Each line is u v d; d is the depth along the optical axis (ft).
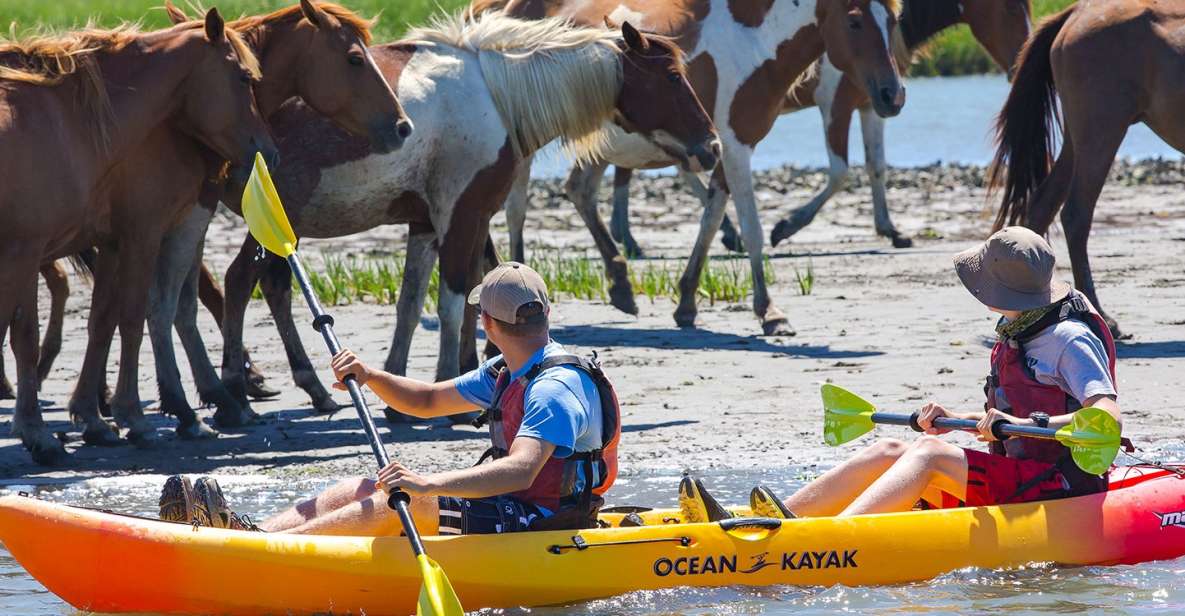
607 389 53.72
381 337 119.55
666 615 53.31
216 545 52.21
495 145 91.20
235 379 92.43
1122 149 265.34
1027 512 58.95
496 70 92.02
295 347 94.99
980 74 391.86
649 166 119.55
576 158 99.14
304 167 88.07
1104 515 59.62
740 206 118.42
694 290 122.72
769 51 117.19
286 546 52.44
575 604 53.98
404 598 52.85
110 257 83.10
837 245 169.99
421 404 56.95
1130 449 56.49
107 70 77.56
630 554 54.75
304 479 77.77
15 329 79.87
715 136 98.07
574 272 143.54
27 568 53.06
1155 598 55.21
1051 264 57.26
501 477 50.26
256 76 80.12
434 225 91.66
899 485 58.59
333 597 52.49
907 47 146.61
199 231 86.74
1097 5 107.76
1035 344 57.52
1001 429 56.34
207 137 80.38
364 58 84.43
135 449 84.38
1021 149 112.16
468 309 96.89
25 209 73.92
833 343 113.09
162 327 86.63
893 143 274.98
